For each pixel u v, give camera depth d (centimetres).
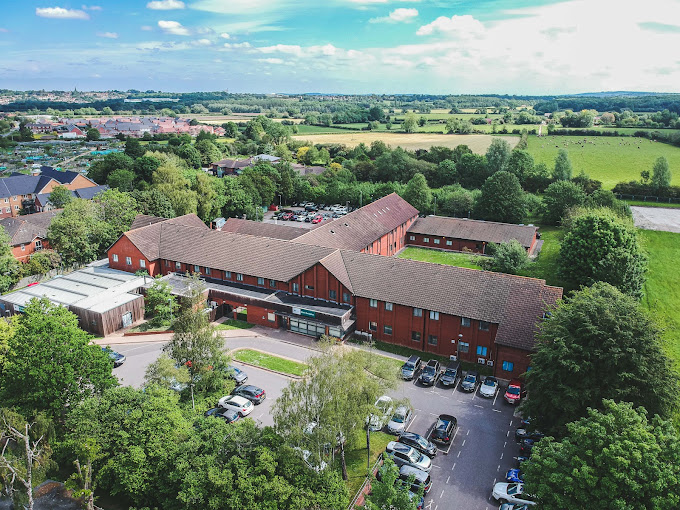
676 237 9262
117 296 6688
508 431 4403
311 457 3272
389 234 9419
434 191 13525
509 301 5447
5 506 3453
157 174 11381
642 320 3847
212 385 4588
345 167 16900
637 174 14138
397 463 3888
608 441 2838
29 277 8338
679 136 17638
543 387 3925
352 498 3519
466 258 9469
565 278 6912
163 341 6066
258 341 6059
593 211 8056
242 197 12275
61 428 3938
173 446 3362
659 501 2608
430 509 3494
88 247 8325
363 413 3409
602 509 2691
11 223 9819
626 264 6334
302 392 3338
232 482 3075
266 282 6856
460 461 4012
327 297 6378
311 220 12481
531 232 9569
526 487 2980
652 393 3606
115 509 3528
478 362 5569
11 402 3953
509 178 11062
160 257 7562
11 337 4300
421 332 5844
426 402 4834
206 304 6688
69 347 4025
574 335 3934
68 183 13888
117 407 3638
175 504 3247
